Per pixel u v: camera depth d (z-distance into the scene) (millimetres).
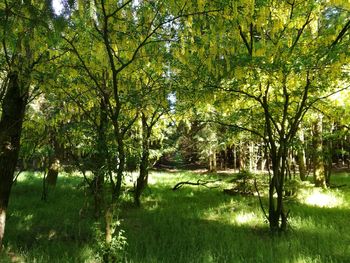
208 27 5109
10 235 7238
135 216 9633
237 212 10352
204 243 6734
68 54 6297
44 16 3027
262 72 6613
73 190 14289
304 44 6902
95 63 5977
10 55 6066
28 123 9305
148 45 5699
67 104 7188
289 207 11141
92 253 6094
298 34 6492
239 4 4258
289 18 6309
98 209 8398
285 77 6465
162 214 9797
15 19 3145
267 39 6836
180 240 6910
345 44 5930
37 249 6160
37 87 6305
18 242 6918
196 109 9039
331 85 8219
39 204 11023
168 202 12336
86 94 6988
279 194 7984
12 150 5992
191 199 13148
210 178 23062
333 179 20750
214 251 6266
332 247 6539
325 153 14727
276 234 7676
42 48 5172
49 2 3020
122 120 7625
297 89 7742
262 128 9188
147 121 11086
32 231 7719
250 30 6422
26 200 11656
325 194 13656
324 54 6125
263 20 5039
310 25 6586
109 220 5480
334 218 9289
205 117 10078
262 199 12789
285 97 7797
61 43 5633
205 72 6727
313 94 8375
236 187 14805
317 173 15312
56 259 5801
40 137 10125
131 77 6875
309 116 10562
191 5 4352
